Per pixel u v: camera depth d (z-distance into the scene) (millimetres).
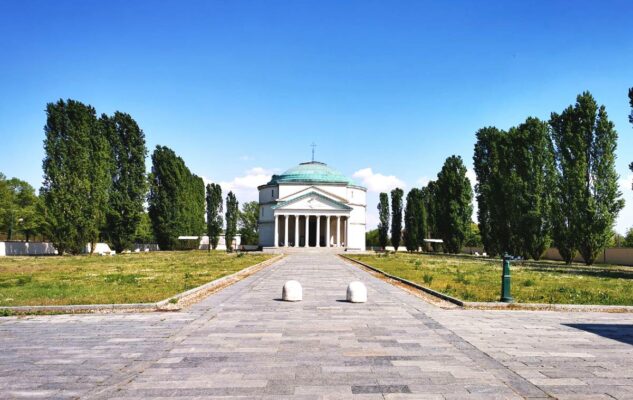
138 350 11719
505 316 17047
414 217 111500
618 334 13977
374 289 25516
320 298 21453
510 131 71312
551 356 11312
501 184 70688
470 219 92438
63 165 67625
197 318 16047
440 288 25281
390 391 8758
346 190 113062
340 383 9203
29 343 12484
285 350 11703
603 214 55625
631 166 44906
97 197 69875
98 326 14711
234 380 9375
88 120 69875
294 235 112938
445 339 13023
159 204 96625
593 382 9359
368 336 13336
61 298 20188
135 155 79375
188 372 9891
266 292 23594
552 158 65812
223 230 120812
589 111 56781
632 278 36969
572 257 59188
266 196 116562
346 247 97938
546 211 65375
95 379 9477
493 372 9977
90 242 71000
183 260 57156
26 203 99750
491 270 43094
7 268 42062
